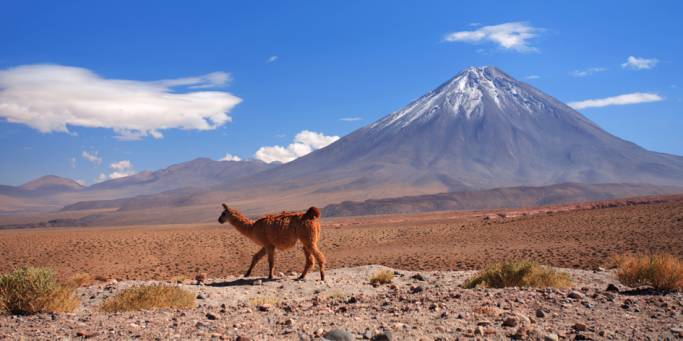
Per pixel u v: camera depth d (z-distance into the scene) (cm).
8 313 1228
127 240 6944
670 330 882
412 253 4931
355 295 1502
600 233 5434
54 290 1274
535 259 3903
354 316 1062
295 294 1652
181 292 1455
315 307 1211
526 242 5338
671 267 1340
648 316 1001
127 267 4778
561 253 4184
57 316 1169
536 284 1596
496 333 877
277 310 1191
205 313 1164
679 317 977
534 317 1013
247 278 2009
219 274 3988
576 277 1956
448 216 14962
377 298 1335
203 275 2117
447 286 1736
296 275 2147
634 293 1291
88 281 2747
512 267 1667
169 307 1352
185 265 4847
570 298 1202
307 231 1931
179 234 7956
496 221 8181
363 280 1991
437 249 5212
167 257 5522
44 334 955
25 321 1104
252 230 2005
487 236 6203
